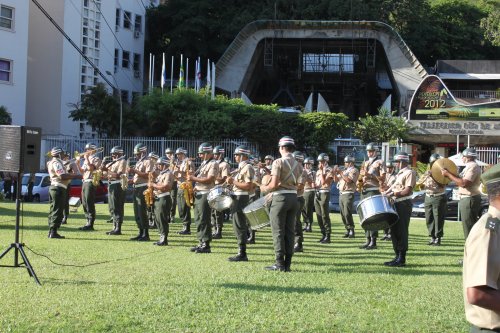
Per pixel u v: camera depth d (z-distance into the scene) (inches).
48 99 1702.8
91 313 259.1
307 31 1908.2
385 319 261.1
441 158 503.5
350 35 1893.5
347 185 624.7
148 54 2218.3
